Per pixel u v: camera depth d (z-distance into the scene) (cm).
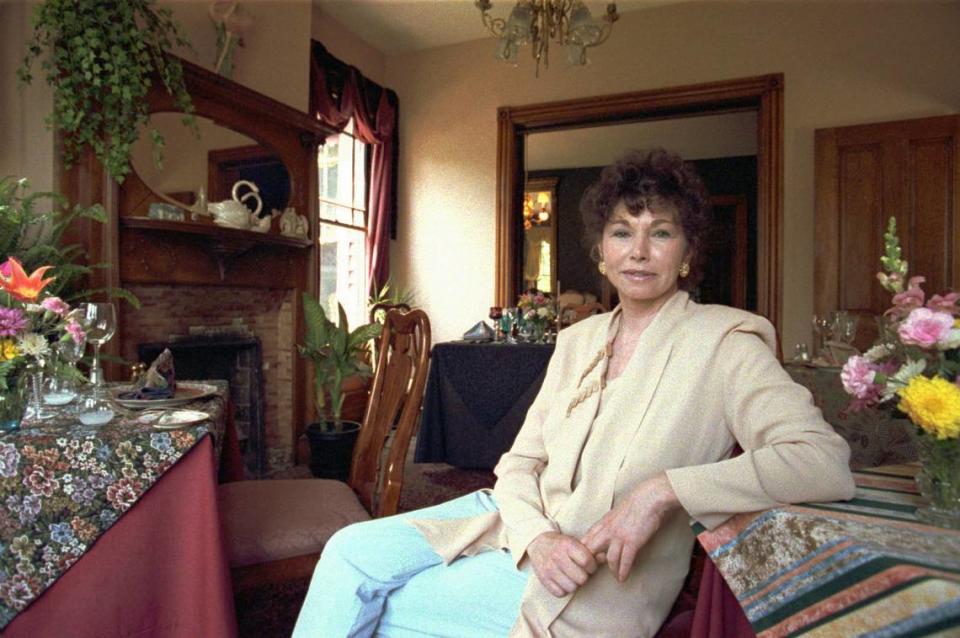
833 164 441
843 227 438
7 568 115
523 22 349
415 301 589
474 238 571
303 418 410
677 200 104
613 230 108
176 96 310
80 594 119
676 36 504
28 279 133
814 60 467
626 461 94
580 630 90
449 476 365
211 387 202
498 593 99
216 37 359
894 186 426
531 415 121
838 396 193
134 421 141
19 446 117
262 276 372
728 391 92
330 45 526
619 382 101
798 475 76
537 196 792
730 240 832
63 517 119
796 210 469
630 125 694
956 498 68
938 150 416
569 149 752
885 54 450
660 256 104
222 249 329
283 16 410
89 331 164
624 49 520
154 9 319
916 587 53
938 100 438
